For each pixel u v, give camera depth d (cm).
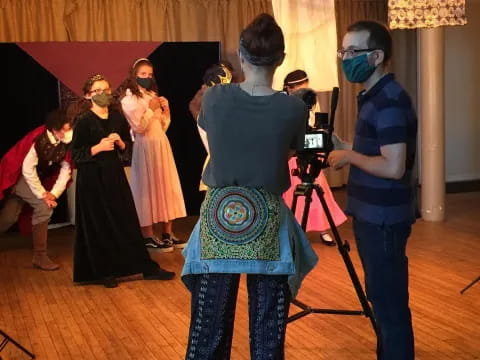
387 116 235
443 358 306
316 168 294
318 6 415
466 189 789
